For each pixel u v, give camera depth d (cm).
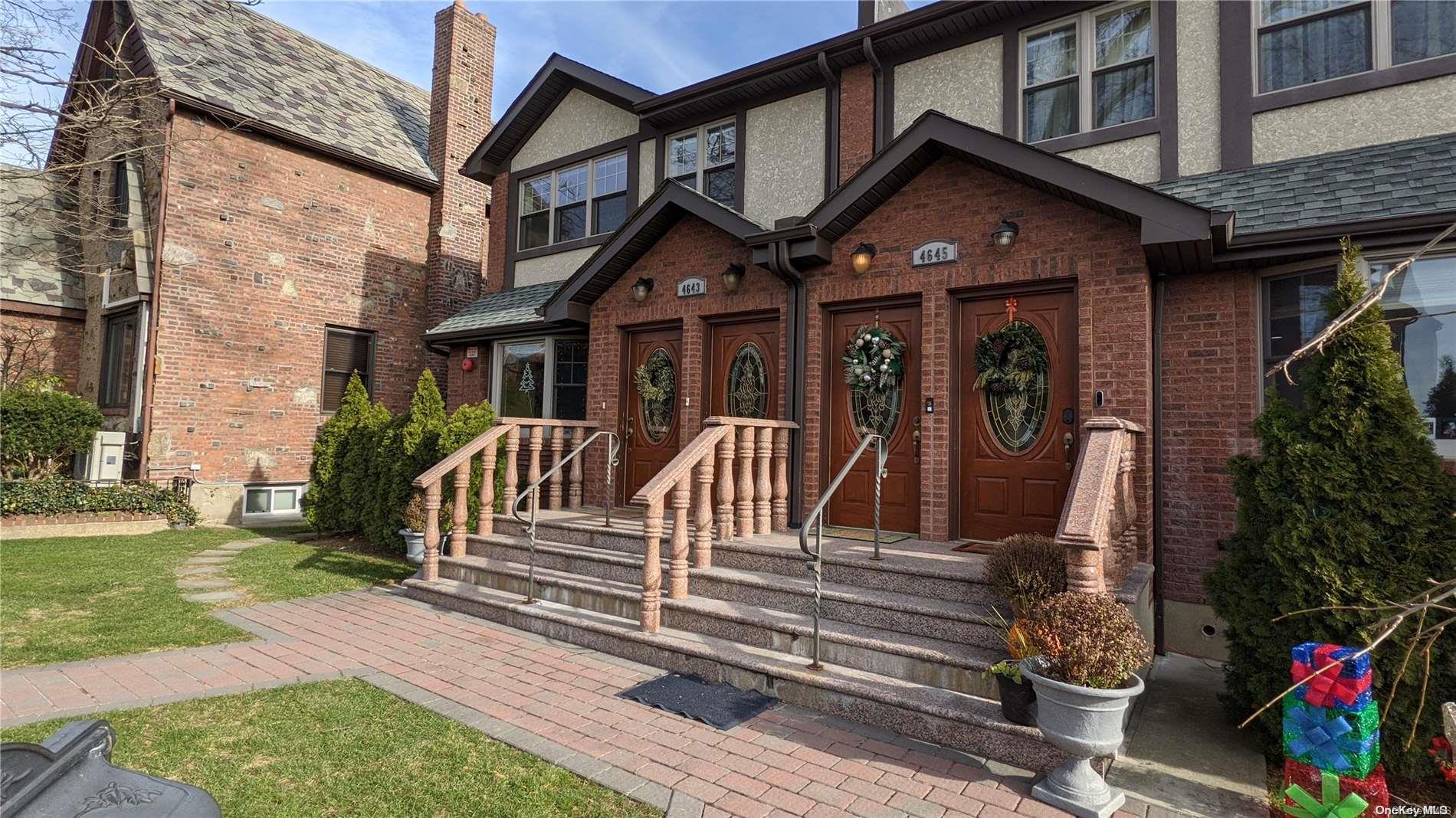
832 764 373
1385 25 591
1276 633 404
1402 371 399
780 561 572
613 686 479
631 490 915
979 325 664
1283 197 568
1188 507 598
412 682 484
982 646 440
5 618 604
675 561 563
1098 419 469
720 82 909
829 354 744
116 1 1220
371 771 358
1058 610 354
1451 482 377
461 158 1459
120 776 208
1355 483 389
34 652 521
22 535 969
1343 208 527
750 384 824
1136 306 570
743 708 440
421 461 902
